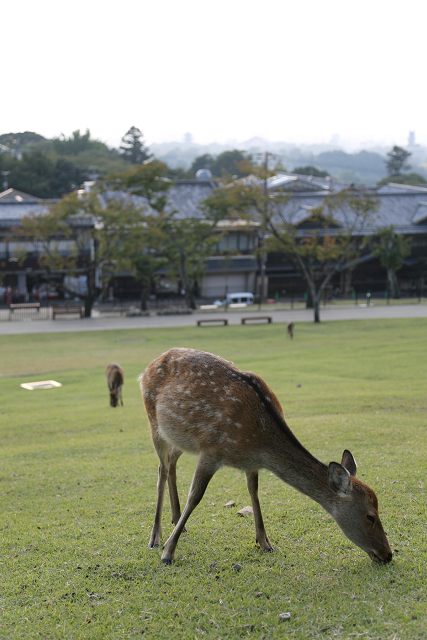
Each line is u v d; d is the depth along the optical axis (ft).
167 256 138.31
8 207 171.73
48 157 274.77
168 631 11.94
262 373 56.34
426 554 14.25
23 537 17.60
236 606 12.66
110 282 174.60
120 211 128.47
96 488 22.47
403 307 140.15
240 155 352.90
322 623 11.72
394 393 39.63
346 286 192.34
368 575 13.44
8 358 79.46
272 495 19.81
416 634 10.97
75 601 13.43
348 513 13.78
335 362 61.36
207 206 139.13
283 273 185.78
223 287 183.73
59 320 129.39
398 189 242.78
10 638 12.03
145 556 15.55
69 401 48.62
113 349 85.30
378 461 22.50
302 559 14.71
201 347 83.35
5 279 168.35
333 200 121.70
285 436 14.42
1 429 37.27
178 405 15.34
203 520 17.90
